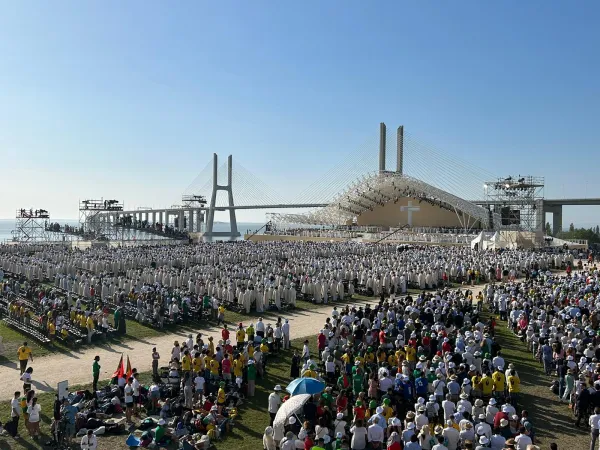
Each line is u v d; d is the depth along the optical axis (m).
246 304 32.97
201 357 19.16
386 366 18.73
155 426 16.22
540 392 19.33
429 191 91.25
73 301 34.72
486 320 30.31
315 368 18.39
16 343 25.81
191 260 53.97
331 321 25.48
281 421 13.23
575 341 20.25
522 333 25.92
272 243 80.44
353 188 104.38
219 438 15.52
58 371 21.52
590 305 27.45
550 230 124.12
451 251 61.59
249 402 18.41
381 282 39.78
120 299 32.78
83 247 80.88
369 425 13.66
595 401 16.16
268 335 24.59
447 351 19.61
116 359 23.20
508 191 87.62
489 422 14.57
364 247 70.38
